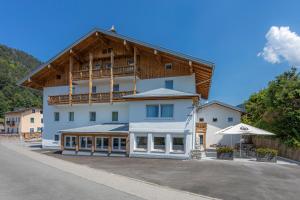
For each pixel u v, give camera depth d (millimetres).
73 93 36906
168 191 12133
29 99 116000
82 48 35438
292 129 24625
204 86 37438
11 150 32594
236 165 20781
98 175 15930
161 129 25797
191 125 24875
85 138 29516
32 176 15117
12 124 80750
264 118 32031
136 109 27047
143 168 19219
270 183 14312
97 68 35625
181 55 28547
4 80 120375
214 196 11492
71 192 11422
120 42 32812
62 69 37781
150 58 32031
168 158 25125
